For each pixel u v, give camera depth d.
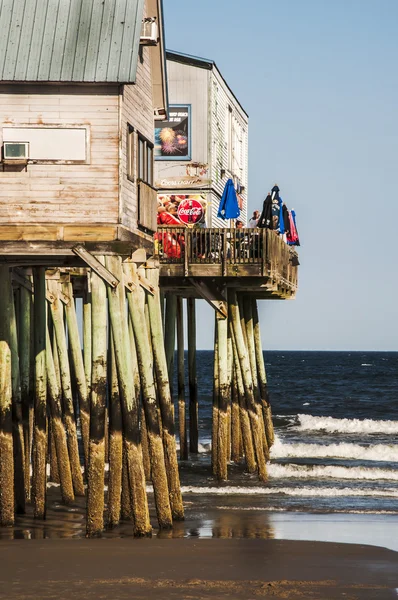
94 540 36.28
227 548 35.59
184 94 61.69
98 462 36.59
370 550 35.91
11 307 39.06
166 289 57.59
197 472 60.84
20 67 35.44
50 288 49.47
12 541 36.28
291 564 33.28
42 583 29.95
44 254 35.72
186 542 36.44
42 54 35.69
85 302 56.50
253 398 58.88
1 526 39.84
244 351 58.38
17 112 35.78
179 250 53.75
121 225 35.69
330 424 102.06
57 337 49.62
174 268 53.62
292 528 42.09
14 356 40.44
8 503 39.72
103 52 35.72
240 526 42.16
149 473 55.62
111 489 39.75
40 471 41.69
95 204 35.69
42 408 41.44
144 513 37.38
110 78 35.31
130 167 37.91
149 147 41.75
